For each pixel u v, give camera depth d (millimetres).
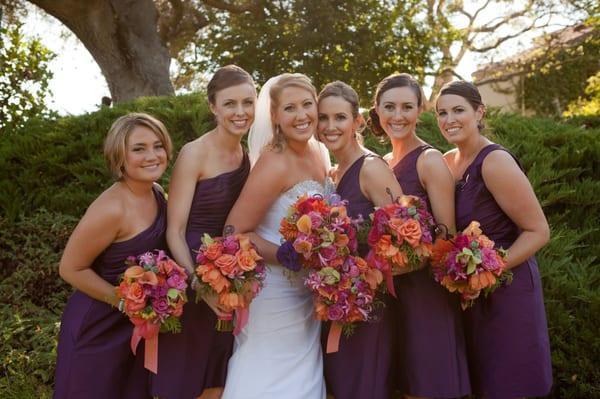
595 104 14312
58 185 5832
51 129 6160
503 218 3104
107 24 12539
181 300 2682
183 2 16938
